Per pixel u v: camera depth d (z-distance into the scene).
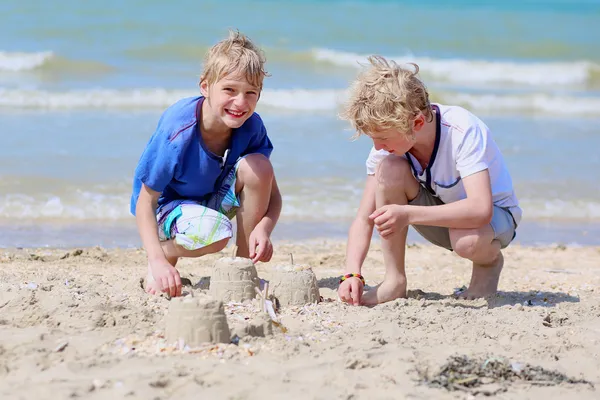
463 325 6.25
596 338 6.15
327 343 5.71
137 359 5.21
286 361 5.30
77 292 6.77
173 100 19.98
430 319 6.39
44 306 6.35
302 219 11.99
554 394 4.95
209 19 32.34
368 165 7.37
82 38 26.61
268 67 26.22
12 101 18.70
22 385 4.79
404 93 6.35
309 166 14.63
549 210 13.05
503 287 8.60
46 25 27.86
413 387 4.95
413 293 7.89
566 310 7.12
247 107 6.86
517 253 10.83
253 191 7.29
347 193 13.20
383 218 6.59
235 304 6.47
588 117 21.94
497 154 7.17
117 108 19.16
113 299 6.59
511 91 25.59
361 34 33.47
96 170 13.50
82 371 5.02
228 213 7.63
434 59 29.48
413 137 6.57
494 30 37.88
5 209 11.41
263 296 6.28
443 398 4.81
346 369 5.20
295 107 20.42
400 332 6.04
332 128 18.27
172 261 7.52
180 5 34.41
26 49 24.48
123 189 12.63
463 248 7.01
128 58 24.92
